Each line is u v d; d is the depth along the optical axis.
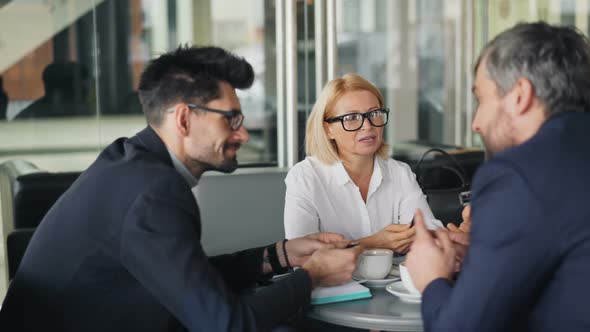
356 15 4.37
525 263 1.29
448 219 2.96
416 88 4.65
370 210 2.66
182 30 4.00
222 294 1.56
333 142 2.67
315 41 4.16
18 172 3.78
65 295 1.64
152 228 1.57
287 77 4.12
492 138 1.46
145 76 1.76
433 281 1.52
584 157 1.31
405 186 2.72
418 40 4.61
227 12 4.05
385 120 2.62
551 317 1.32
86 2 3.87
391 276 2.04
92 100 3.94
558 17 5.08
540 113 1.40
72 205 1.67
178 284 1.54
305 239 2.06
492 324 1.32
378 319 1.68
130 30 3.94
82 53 3.89
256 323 1.59
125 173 1.64
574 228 1.27
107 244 1.61
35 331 1.66
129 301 1.65
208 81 1.72
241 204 3.52
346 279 1.87
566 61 1.38
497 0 4.86
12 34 3.81
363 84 2.61
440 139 4.77
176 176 1.65
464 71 4.79
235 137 1.77
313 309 1.77
